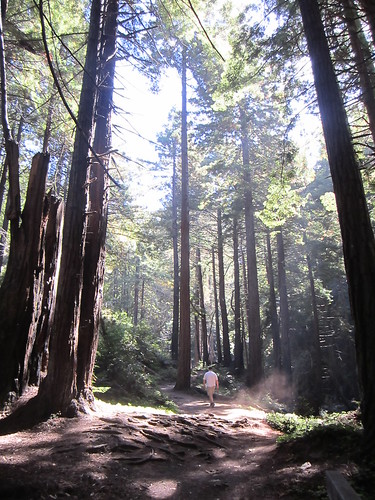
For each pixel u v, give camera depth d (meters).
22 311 7.66
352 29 9.24
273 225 12.95
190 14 9.05
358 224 5.77
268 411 17.36
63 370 7.07
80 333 7.89
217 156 32.28
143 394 12.81
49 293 8.57
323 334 30.02
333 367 28.55
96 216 8.66
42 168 8.30
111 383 12.33
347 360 29.31
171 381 21.84
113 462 5.24
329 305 30.61
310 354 29.55
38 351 8.13
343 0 8.02
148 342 24.27
